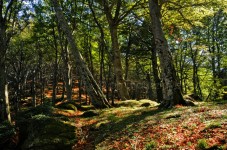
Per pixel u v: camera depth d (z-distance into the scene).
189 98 25.22
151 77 58.66
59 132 14.68
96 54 51.22
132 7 30.41
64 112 22.95
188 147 9.99
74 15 36.84
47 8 36.53
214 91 35.50
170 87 19.75
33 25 36.97
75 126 17.02
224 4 24.89
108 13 31.53
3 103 20.81
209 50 50.75
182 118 14.34
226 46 50.81
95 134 16.03
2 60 21.39
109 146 12.71
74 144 14.52
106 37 44.16
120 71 31.86
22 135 15.28
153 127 13.55
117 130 15.20
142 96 67.06
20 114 19.58
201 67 54.25
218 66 50.62
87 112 22.05
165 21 31.95
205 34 50.38
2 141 14.88
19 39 35.28
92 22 40.12
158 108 20.09
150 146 11.01
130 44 42.81
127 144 12.09
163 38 20.19
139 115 18.36
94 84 24.83
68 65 38.06
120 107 24.22
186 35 48.34
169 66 19.88
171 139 11.22
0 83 20.94
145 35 40.41
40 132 14.38
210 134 10.72
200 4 24.81
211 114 13.84
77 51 24.33
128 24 36.28
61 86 75.81
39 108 20.09
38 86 64.38
